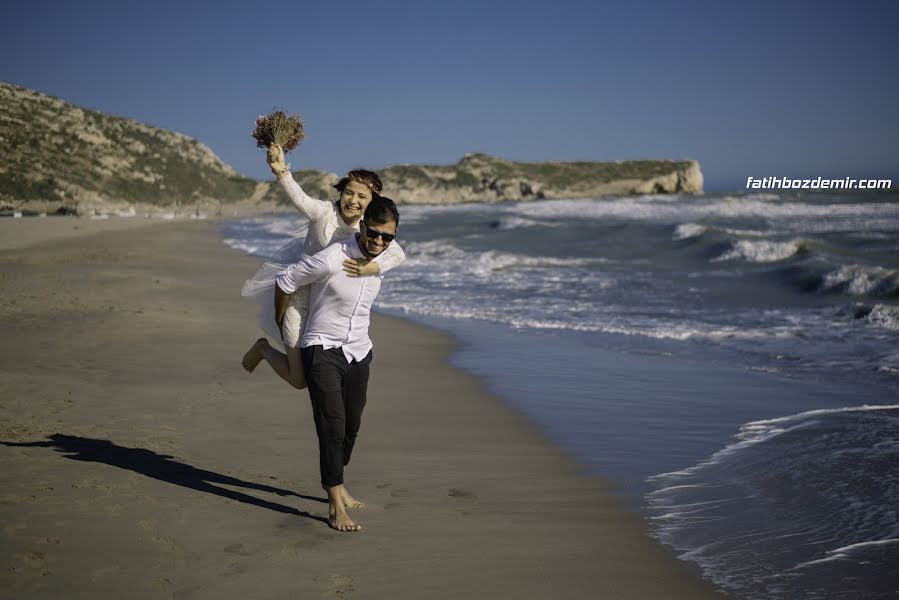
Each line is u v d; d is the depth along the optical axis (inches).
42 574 118.7
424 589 119.0
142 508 149.1
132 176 4948.3
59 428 204.8
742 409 249.9
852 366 318.0
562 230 1256.8
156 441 197.3
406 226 1820.9
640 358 338.3
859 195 2480.3
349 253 140.3
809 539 143.3
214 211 4320.9
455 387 281.1
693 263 784.9
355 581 121.0
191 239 1376.7
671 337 390.0
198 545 133.0
